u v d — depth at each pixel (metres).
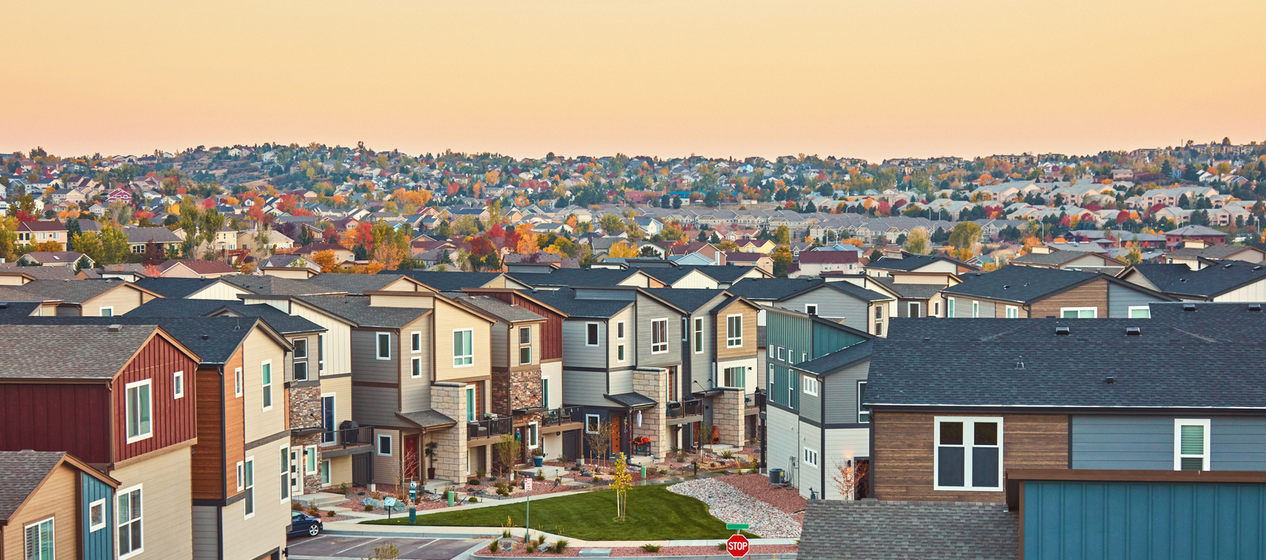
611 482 55.16
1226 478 19.81
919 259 113.81
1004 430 25.88
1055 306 58.28
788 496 52.28
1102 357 27.72
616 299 68.38
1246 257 92.94
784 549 42.62
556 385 65.38
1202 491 19.94
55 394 31.95
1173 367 26.98
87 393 31.81
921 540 21.92
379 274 95.50
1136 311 58.09
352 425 54.56
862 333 52.47
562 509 51.19
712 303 71.50
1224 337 34.53
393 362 55.00
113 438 31.88
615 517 49.38
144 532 33.59
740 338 72.44
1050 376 26.86
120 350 32.88
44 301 68.50
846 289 76.56
